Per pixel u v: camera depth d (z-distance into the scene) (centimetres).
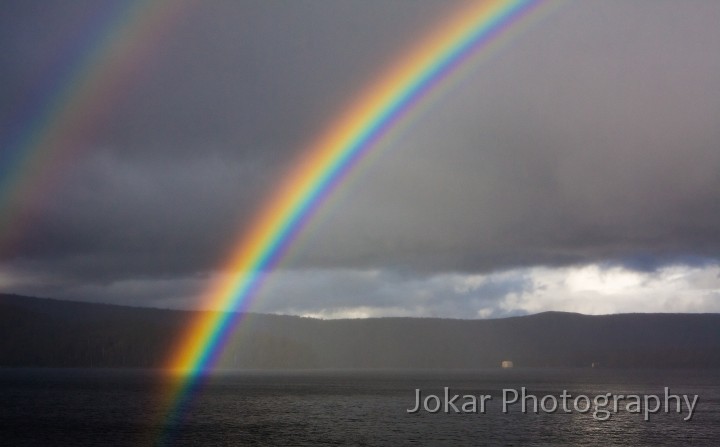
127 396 17000
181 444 8781
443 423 11044
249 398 16938
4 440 9119
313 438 9300
